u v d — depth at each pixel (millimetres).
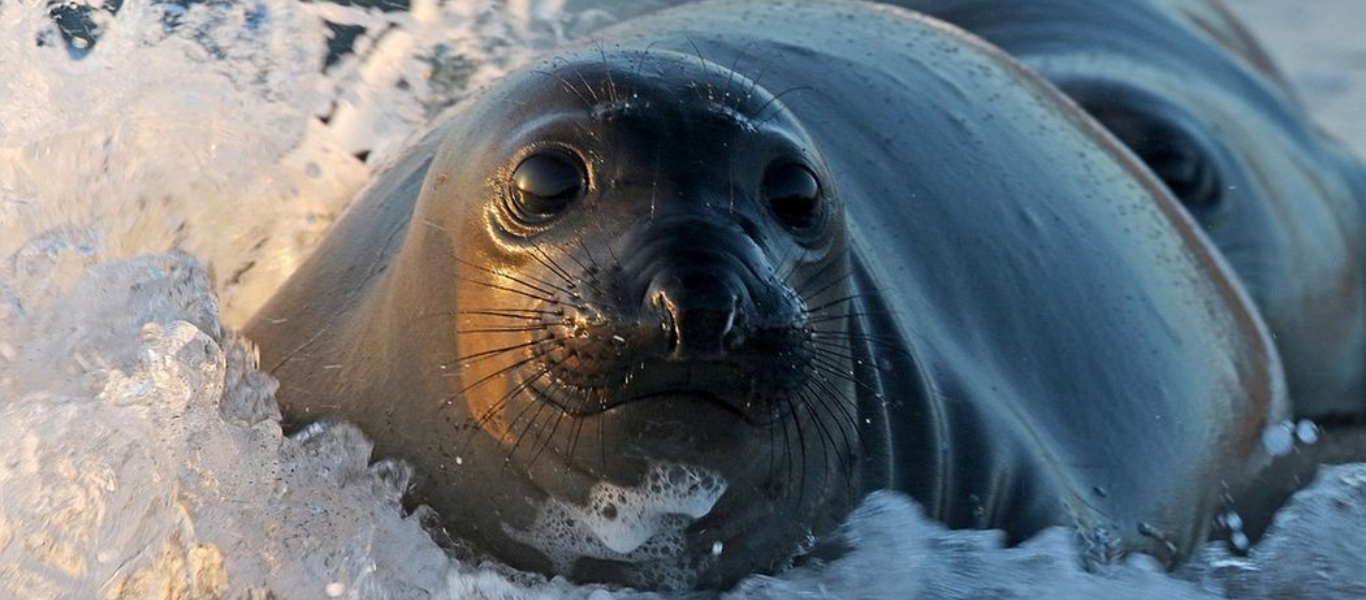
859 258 21891
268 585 19328
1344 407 33500
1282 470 27078
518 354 18266
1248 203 33812
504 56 28891
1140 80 34781
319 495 20031
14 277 22828
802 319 17703
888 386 21281
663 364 17000
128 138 26453
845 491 20109
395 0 28344
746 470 18516
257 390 21469
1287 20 49125
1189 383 26203
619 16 29656
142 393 20391
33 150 25719
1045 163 27016
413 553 19609
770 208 18641
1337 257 34594
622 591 19547
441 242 19625
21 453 19562
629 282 17359
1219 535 25078
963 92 27094
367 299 21281
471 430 19250
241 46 27703
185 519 19516
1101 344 25203
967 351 23422
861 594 19859
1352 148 39812
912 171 24719
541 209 18516
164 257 22312
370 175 26266
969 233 24656
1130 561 22359
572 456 18250
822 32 26875
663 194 18047
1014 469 22359
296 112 27500
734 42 25656
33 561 18953
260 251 26391
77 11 27125
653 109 18625
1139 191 28531
